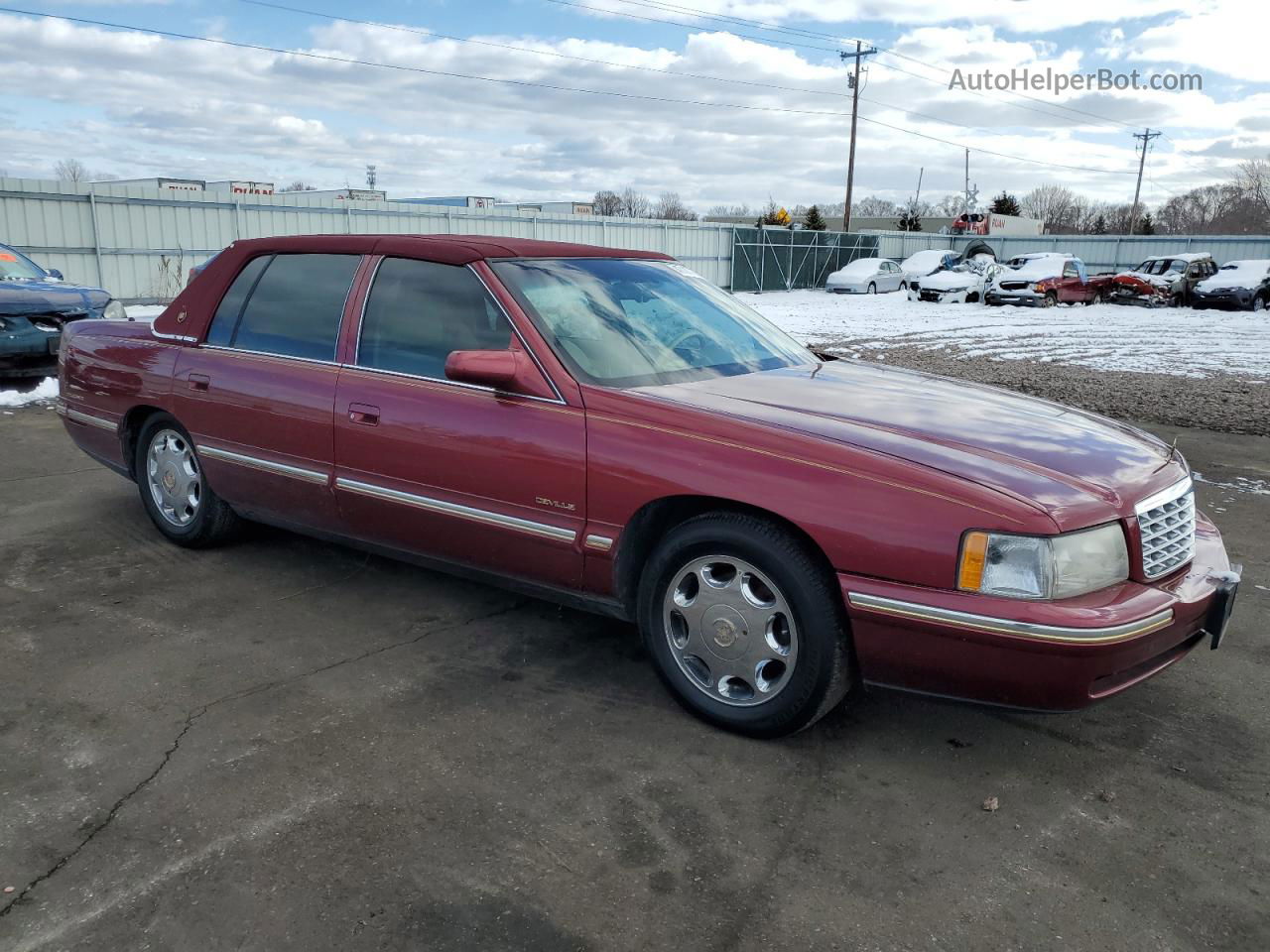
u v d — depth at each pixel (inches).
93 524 201.6
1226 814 106.7
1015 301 1083.3
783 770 113.6
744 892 91.7
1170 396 424.2
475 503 133.9
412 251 146.8
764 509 111.0
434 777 109.7
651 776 111.2
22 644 142.7
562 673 137.2
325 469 150.5
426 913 87.4
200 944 83.0
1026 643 99.7
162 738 116.7
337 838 98.0
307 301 157.8
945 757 117.7
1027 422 128.3
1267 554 198.7
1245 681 140.2
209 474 171.2
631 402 123.0
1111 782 112.7
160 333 178.7
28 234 717.9
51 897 88.2
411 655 141.7
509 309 133.5
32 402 345.4
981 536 101.6
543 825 101.3
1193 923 88.8
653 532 127.6
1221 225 3107.8
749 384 136.3
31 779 107.2
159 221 792.3
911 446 112.4
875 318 908.6
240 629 149.9
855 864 96.4
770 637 116.0
